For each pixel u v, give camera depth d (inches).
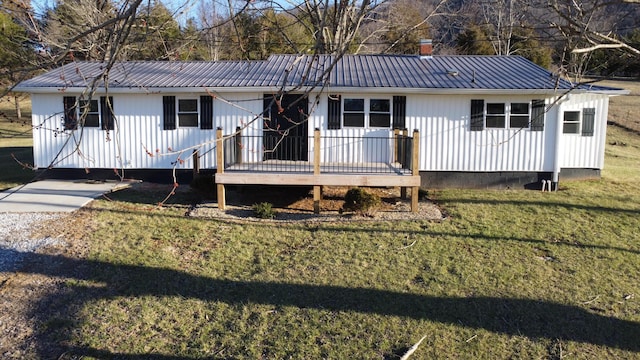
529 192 560.1
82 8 309.9
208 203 494.3
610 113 1263.5
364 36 1034.1
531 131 573.6
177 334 264.4
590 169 611.8
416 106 573.0
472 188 584.4
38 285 309.4
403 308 288.7
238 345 255.1
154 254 357.7
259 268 340.2
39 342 254.8
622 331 269.4
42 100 589.6
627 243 395.5
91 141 593.3
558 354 249.9
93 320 274.4
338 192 553.0
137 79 585.3
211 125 584.4
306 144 581.6
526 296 303.6
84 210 456.4
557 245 388.5
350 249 374.0
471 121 574.2
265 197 523.8
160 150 591.8
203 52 789.2
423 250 372.8
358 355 247.1
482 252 371.2
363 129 574.9
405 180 456.4
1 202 478.0
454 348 253.1
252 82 568.7
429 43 700.7
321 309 287.4
